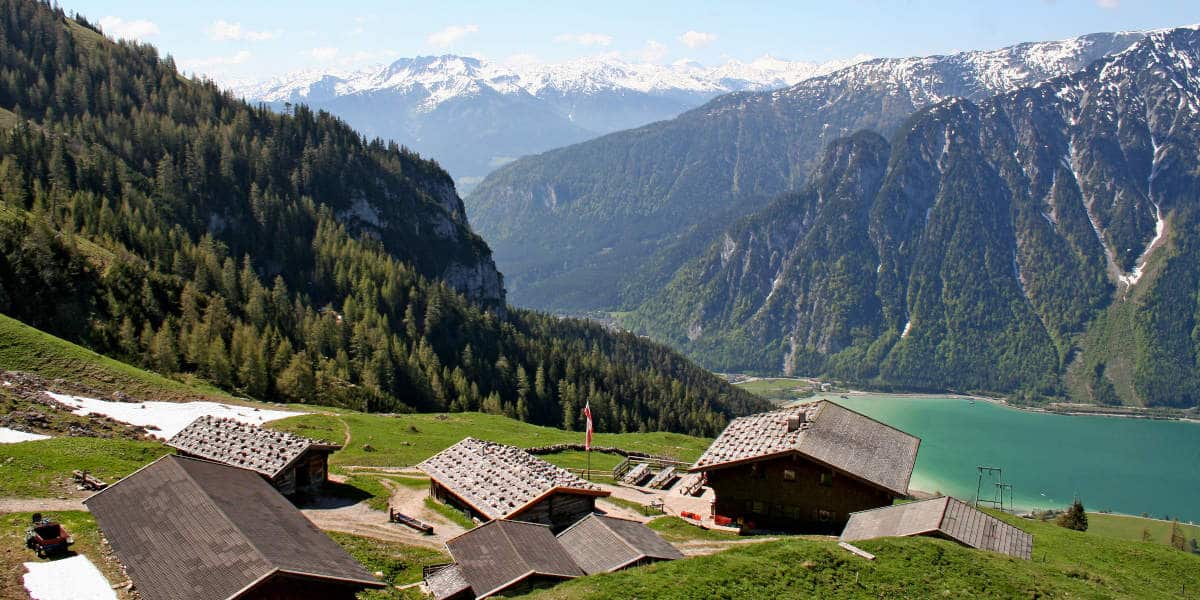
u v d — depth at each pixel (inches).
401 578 2071.9
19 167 7628.0
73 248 5516.7
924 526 2229.3
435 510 2684.5
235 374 5260.8
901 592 1846.7
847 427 3142.2
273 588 1574.8
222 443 2662.4
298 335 6870.1
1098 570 2458.2
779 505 2881.4
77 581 1674.5
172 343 5221.5
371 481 2974.9
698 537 2704.2
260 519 1806.1
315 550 1747.0
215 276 7155.5
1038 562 2151.8
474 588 1846.7
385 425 4183.1
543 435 4685.0
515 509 2474.2
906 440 3201.3
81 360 3959.2
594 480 3609.7
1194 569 2672.2
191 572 1587.1
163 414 3575.3
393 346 7293.3
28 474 2317.9
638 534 2170.3
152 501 1867.6
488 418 5054.1
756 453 2906.0
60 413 3144.7
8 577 1659.7
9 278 4963.1
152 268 6747.1
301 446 2691.9
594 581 1798.7
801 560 1953.7
